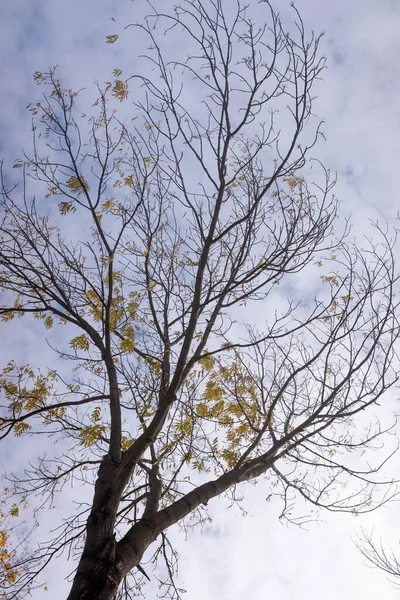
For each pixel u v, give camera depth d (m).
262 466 7.07
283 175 6.62
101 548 4.75
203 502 6.10
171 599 6.84
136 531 5.29
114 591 4.58
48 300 7.25
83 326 6.79
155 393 7.00
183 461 6.74
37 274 6.77
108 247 7.20
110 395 6.27
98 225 7.20
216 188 6.51
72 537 6.28
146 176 7.59
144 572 5.53
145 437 5.78
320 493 7.49
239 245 7.12
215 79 6.47
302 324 6.85
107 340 6.75
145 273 7.89
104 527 4.93
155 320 7.77
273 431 7.55
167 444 6.87
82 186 7.09
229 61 6.47
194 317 6.35
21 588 6.15
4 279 7.05
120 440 5.85
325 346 7.21
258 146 7.00
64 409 7.13
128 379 7.30
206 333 6.68
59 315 6.77
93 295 7.77
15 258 6.91
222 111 6.43
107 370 6.52
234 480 6.57
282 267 6.62
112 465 5.54
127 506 6.35
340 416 7.14
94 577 4.51
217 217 6.46
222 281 7.10
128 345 7.26
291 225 6.93
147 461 6.53
